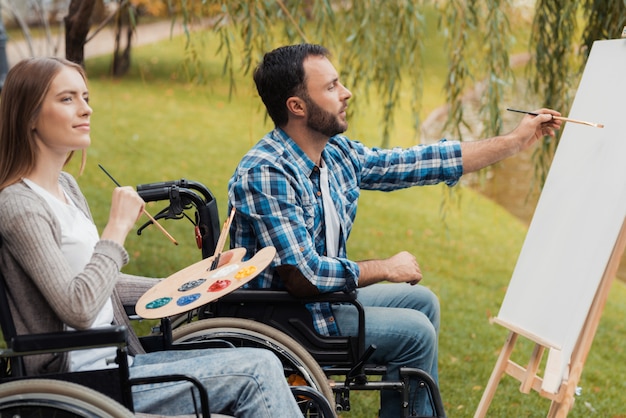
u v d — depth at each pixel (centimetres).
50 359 195
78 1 371
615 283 691
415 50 427
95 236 210
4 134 198
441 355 445
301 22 388
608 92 261
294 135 257
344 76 429
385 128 450
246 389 197
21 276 190
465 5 405
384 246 697
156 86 1192
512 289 282
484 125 420
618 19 362
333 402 241
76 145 200
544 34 406
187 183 264
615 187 241
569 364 259
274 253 224
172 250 594
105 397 179
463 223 803
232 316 252
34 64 197
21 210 186
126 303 240
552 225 270
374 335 251
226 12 359
